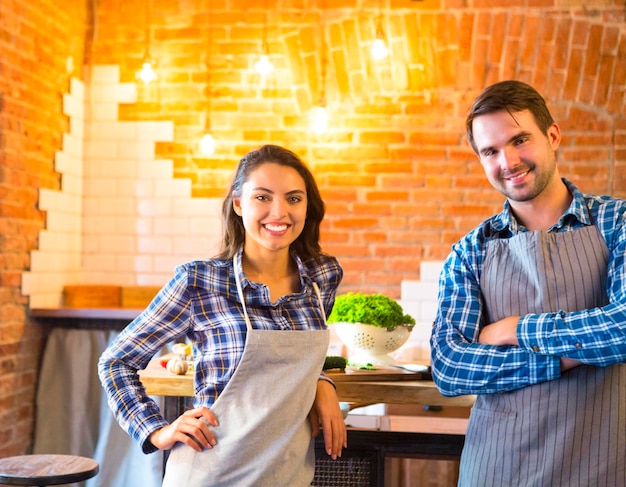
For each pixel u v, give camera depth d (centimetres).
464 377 184
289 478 185
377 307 271
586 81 462
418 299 472
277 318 193
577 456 174
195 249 484
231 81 486
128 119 491
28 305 429
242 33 485
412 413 398
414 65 473
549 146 186
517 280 187
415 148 476
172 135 488
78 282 488
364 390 239
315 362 188
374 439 261
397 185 477
